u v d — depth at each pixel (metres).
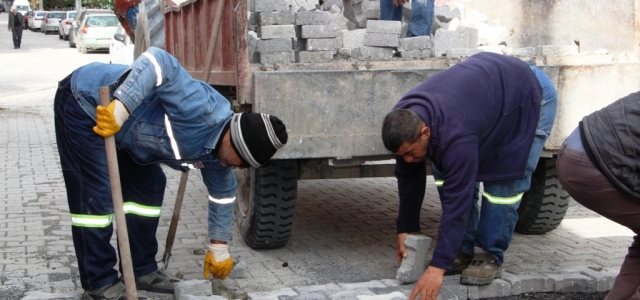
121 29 13.92
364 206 6.29
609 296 3.31
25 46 30.80
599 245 5.03
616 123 2.93
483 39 5.54
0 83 16.64
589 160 2.96
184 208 6.00
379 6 5.85
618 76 4.32
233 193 3.68
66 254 4.66
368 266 4.55
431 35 5.61
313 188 7.05
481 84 3.58
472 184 3.43
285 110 3.99
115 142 3.38
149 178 3.74
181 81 3.22
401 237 4.04
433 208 6.28
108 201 3.44
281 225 4.59
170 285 3.83
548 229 5.22
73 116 3.32
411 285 3.98
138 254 3.78
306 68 4.24
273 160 4.33
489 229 3.89
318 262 4.61
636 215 3.01
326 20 4.62
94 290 3.53
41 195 6.35
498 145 3.74
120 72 3.36
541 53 4.86
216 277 3.82
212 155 3.40
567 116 4.30
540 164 4.96
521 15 6.21
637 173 2.90
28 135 9.80
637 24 4.87
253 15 4.63
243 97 4.05
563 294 4.05
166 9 6.58
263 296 3.77
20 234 5.11
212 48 4.08
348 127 4.09
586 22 5.55
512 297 3.98
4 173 7.30
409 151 3.44
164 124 3.32
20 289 3.97
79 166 3.39
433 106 3.44
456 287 3.89
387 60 4.51
